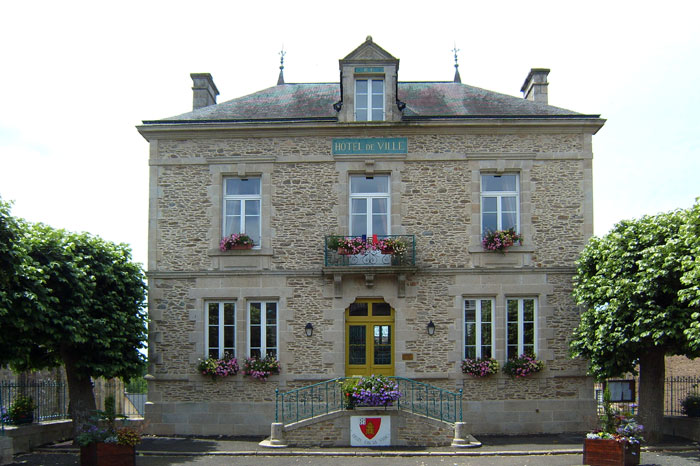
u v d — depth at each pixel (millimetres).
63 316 13008
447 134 15945
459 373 15211
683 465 11398
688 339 12312
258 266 15609
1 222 11383
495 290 15453
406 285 15469
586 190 15766
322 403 15094
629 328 13062
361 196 16000
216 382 15297
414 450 12789
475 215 15680
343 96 15992
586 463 11398
